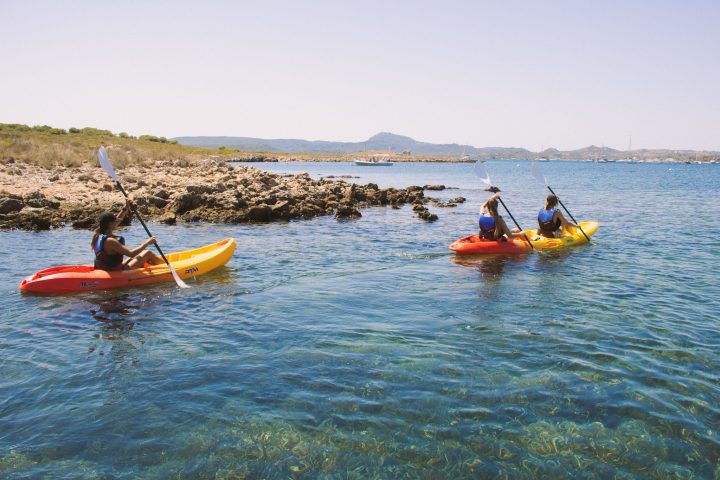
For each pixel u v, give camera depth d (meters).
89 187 23.62
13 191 20.88
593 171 96.12
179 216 18.34
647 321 7.16
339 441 4.27
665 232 15.40
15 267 10.64
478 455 4.10
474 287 9.12
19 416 4.65
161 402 4.91
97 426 4.49
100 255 9.25
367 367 5.68
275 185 27.45
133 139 73.38
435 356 5.97
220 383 5.30
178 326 7.11
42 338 6.65
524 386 5.22
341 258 11.77
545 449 4.18
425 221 18.77
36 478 3.79
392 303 8.15
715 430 4.44
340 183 32.25
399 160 187.00
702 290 8.78
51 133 61.88
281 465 3.97
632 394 5.05
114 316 7.57
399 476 3.85
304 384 5.27
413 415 4.67
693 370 5.59
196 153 76.38
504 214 21.84
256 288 9.11
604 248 12.81
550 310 7.70
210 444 4.23
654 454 4.11
